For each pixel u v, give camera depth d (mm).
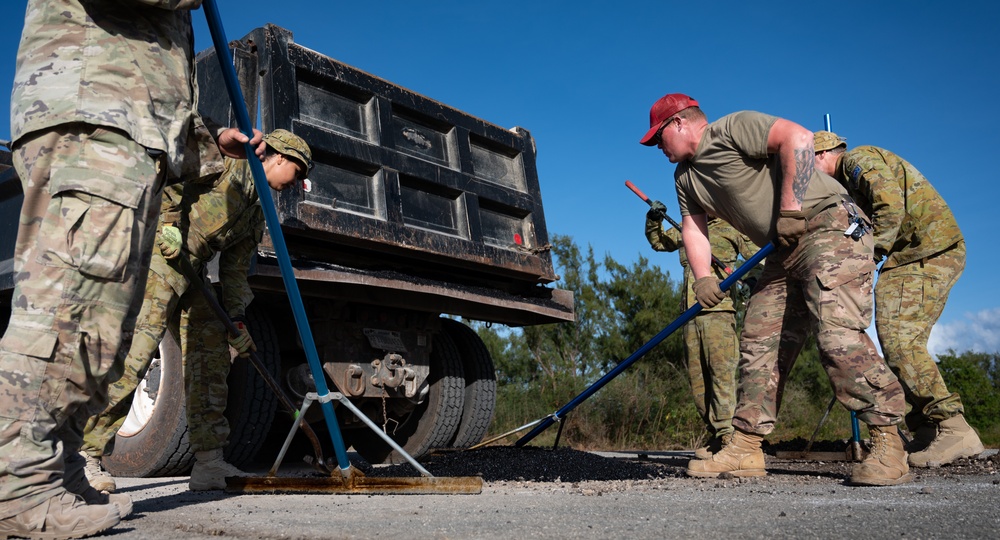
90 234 1751
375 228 4219
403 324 4777
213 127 2490
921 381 4105
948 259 4223
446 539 1604
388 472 3848
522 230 5273
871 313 3010
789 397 9336
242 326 3162
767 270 3559
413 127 4699
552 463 3908
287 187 3408
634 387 8797
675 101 3354
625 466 3871
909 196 4262
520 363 10484
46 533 1699
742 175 3223
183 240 3092
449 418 5176
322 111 4262
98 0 1883
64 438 1854
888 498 2373
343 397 2758
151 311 2982
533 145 5457
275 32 4078
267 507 2328
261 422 4137
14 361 1680
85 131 1791
